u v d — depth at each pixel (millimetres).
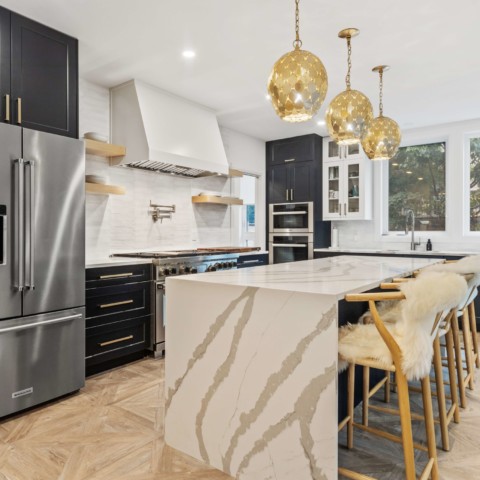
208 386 1901
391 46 2963
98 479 1772
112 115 3850
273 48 3025
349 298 1570
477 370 3150
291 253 5738
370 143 3080
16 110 2510
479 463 1896
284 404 1647
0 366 2311
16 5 2459
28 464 1888
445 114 4637
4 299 2316
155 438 2139
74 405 2555
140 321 3449
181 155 3873
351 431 2020
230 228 5383
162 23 2676
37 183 2465
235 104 4297
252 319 1745
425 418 1729
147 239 4242
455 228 5039
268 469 1696
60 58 2771
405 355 1479
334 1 2402
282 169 5828
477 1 2406
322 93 1993
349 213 5473
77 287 2711
